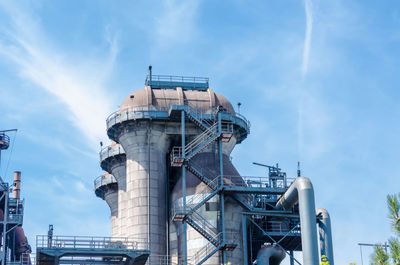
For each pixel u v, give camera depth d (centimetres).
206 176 6850
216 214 6700
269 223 6988
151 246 6888
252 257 7194
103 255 6284
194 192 6856
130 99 7394
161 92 7431
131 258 6306
